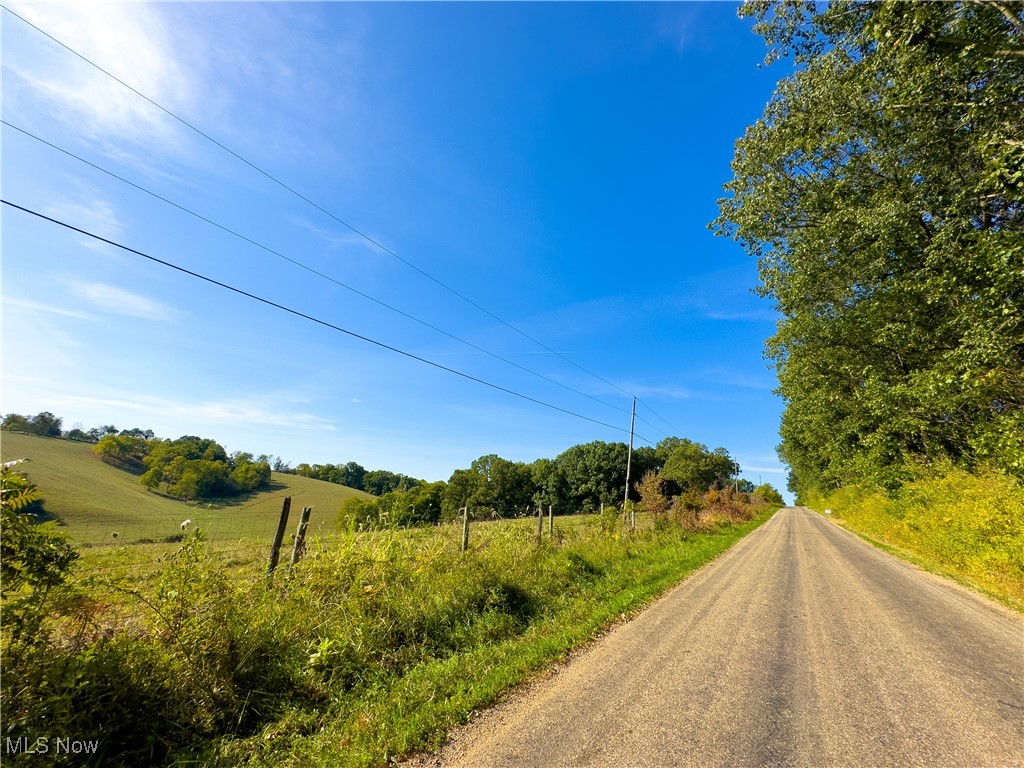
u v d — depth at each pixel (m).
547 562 9.59
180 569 4.13
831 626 6.49
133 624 3.91
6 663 2.89
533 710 3.87
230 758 3.29
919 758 3.10
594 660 5.07
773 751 3.16
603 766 2.98
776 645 5.57
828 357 19.22
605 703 3.96
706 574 10.77
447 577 7.16
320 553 6.33
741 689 4.24
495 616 6.46
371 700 4.14
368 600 5.77
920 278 12.16
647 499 22.00
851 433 24.92
